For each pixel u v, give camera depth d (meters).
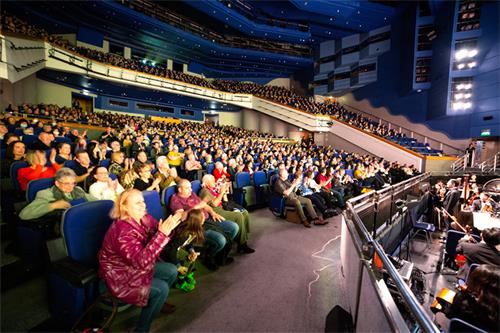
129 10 14.70
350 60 19.28
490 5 10.64
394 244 3.88
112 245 1.46
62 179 2.10
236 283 2.27
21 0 12.70
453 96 11.98
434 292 2.89
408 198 4.23
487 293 1.48
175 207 2.54
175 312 1.84
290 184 4.48
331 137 17.30
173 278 1.77
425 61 13.83
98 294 1.55
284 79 24.52
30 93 12.37
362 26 17.61
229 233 2.59
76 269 1.43
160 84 16.55
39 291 1.80
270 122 20.69
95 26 15.76
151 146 7.51
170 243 2.12
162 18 16.64
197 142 9.41
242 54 20.78
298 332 1.70
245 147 10.70
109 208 1.77
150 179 3.26
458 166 11.61
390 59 16.56
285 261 2.75
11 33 8.77
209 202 3.00
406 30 15.15
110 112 16.22
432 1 12.18
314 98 22.33
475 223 3.78
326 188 5.18
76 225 1.55
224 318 1.80
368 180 7.29
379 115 17.47
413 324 1.42
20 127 5.34
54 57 11.58
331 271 2.55
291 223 4.07
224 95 20.16
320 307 1.97
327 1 15.22
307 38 20.48
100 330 1.38
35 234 1.90
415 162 12.79
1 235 2.20
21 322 1.53
